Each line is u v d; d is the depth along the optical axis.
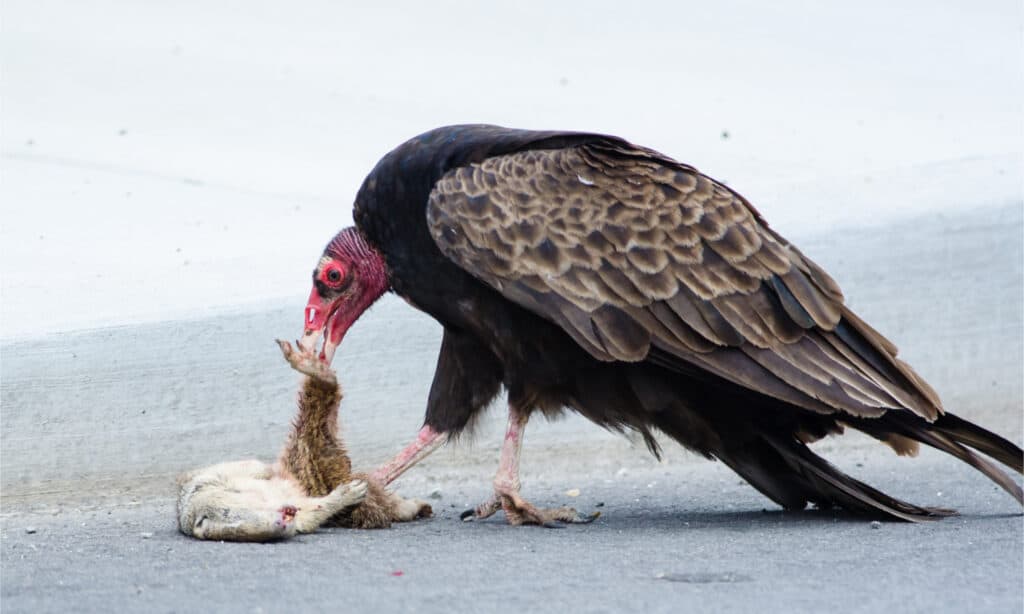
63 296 14.47
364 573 8.10
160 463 11.36
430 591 7.61
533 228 10.12
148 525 9.80
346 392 13.48
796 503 10.60
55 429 11.79
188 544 9.09
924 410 10.05
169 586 7.78
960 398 14.83
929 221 20.39
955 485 11.84
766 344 10.05
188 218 17.72
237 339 13.65
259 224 17.66
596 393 10.31
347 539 9.34
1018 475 12.62
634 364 10.18
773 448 10.41
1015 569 8.20
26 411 12.05
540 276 10.05
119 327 13.70
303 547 8.99
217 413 12.30
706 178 10.58
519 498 10.13
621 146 10.54
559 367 10.25
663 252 10.09
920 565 8.32
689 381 10.24
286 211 18.39
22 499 10.52
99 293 14.60
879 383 10.08
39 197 18.14
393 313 15.81
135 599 7.48
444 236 10.18
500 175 10.29
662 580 7.91
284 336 13.88
